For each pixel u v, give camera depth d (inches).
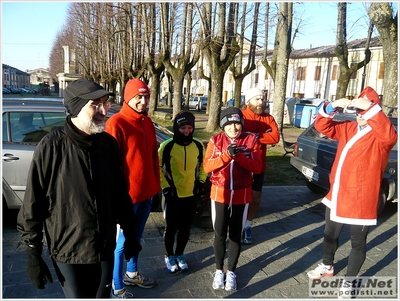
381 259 150.5
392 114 303.1
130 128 108.5
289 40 448.8
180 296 117.1
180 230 130.3
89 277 81.8
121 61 1078.4
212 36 511.2
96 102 75.0
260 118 153.6
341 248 160.1
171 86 1449.3
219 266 122.4
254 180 154.3
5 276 124.3
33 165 74.9
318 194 244.4
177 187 124.3
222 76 551.8
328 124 119.3
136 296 116.1
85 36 1253.1
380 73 1127.6
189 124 122.6
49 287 118.7
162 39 679.1
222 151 116.2
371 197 112.1
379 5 310.2
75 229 76.4
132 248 90.3
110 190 81.3
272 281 129.3
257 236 170.9
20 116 166.2
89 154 77.4
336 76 1268.5
